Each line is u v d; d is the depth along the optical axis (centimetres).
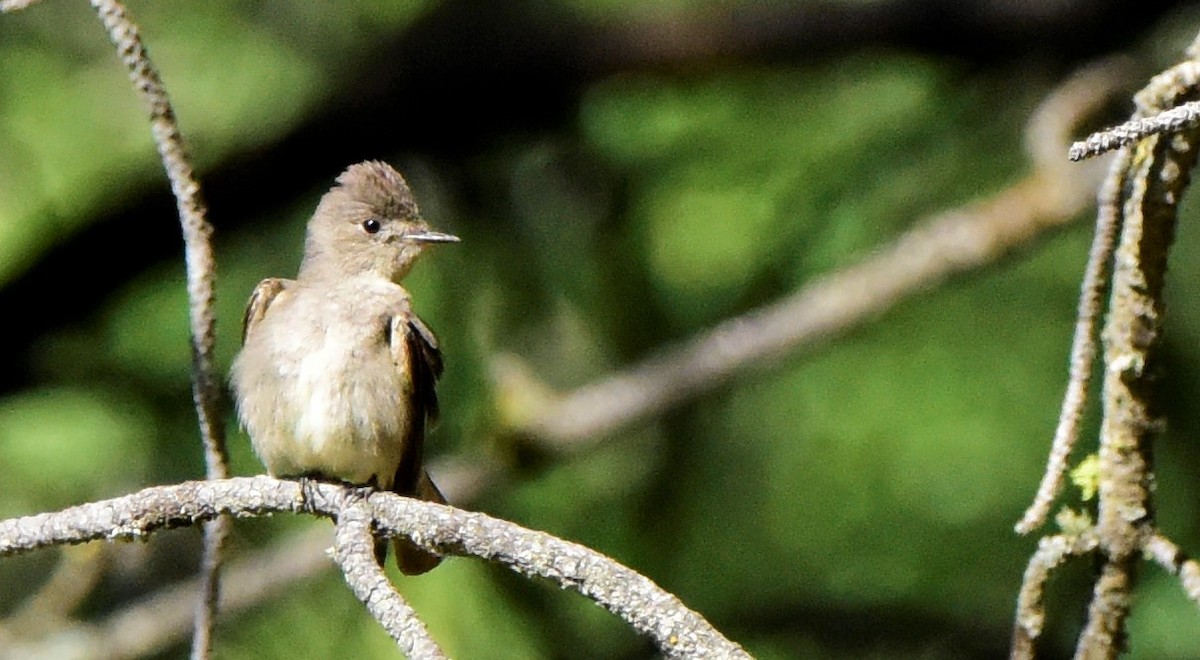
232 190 1169
